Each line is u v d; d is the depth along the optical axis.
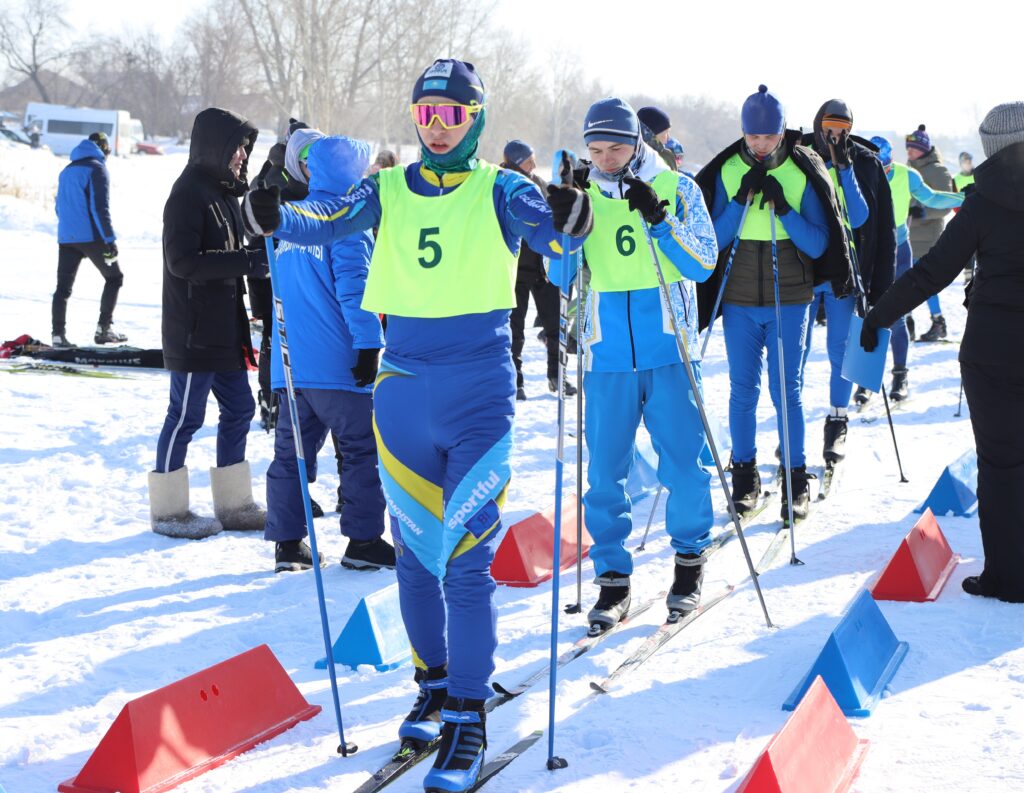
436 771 3.03
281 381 5.05
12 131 50.12
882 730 3.31
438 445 3.18
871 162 6.55
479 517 3.13
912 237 11.88
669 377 4.25
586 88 85.94
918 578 4.45
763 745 3.25
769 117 5.24
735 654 3.96
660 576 4.94
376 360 4.89
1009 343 4.25
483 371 3.14
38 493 6.44
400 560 3.31
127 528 5.85
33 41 101.31
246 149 5.50
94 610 4.64
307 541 5.25
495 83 71.56
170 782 3.10
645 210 3.86
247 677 3.46
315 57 62.62
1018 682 3.62
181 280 5.44
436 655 3.35
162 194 30.14
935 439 7.56
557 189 2.99
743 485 5.88
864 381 5.89
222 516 5.85
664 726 3.40
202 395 5.64
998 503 4.37
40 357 10.79
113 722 3.26
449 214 3.14
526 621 4.42
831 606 4.42
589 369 4.32
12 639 4.33
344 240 4.88
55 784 3.16
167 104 94.62
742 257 5.55
